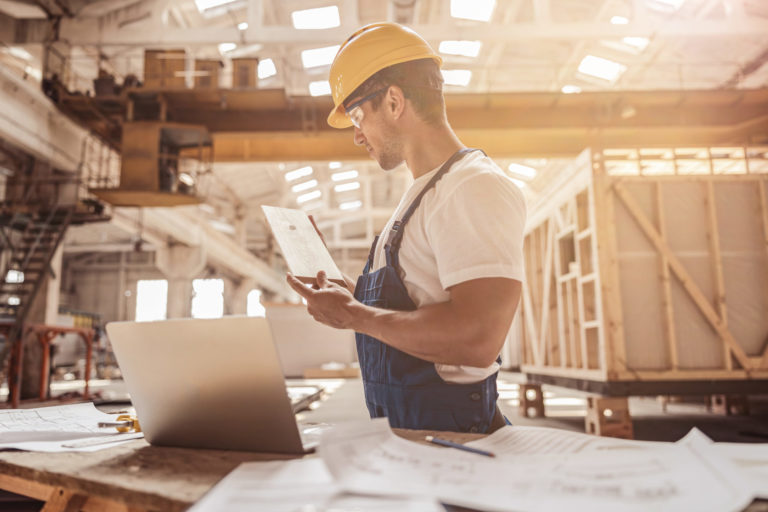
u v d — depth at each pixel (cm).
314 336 1166
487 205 88
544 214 577
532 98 791
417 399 101
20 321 744
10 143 843
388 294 104
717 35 899
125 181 772
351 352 1164
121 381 1366
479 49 1276
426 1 1187
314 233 118
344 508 49
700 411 650
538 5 941
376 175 2391
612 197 444
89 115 867
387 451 67
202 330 75
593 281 457
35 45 938
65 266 2642
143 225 1534
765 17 922
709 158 468
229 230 2522
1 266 1361
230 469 68
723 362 422
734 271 441
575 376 484
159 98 793
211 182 1916
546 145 874
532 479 57
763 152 745
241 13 1196
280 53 1252
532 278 629
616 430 416
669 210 446
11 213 888
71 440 91
